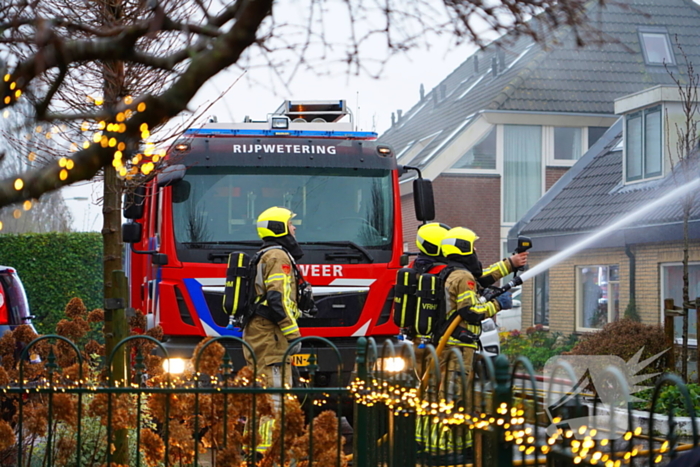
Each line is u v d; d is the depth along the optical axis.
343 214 14.80
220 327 13.86
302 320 13.97
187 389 7.74
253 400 7.80
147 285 16.62
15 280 15.32
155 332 12.14
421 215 15.57
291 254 11.91
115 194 9.79
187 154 14.44
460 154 46.34
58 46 4.47
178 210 14.24
